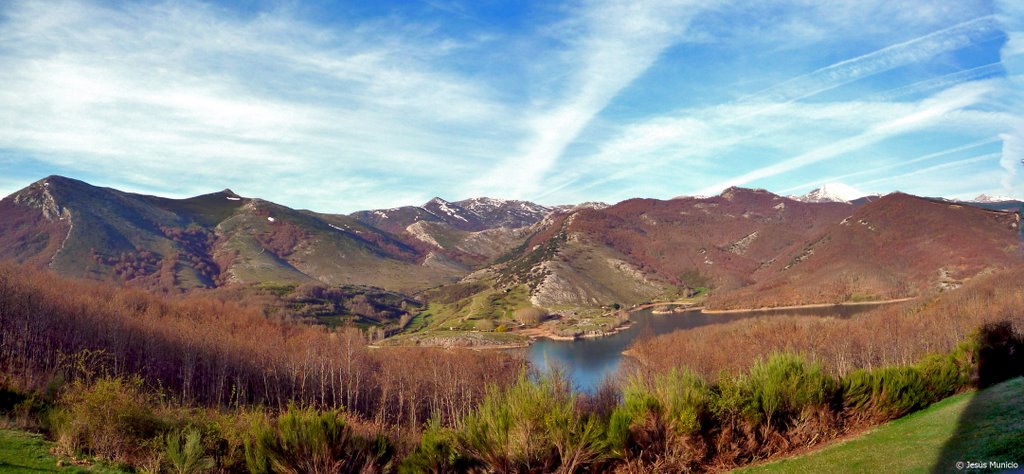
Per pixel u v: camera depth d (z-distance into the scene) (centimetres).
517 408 2062
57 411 2602
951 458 1554
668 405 2098
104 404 2334
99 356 6550
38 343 6475
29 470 1952
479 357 9369
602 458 2019
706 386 2278
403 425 6506
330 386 8019
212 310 12606
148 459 2205
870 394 2339
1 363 5416
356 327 16688
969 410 2067
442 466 2086
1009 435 1580
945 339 6756
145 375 6925
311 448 2047
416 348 11319
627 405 2159
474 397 6819
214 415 2977
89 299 9250
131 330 7850
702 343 9106
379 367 9050
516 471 2031
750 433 2122
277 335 10631
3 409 2917
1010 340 2777
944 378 2511
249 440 2186
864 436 2134
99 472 2044
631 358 10162
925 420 2120
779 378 2266
